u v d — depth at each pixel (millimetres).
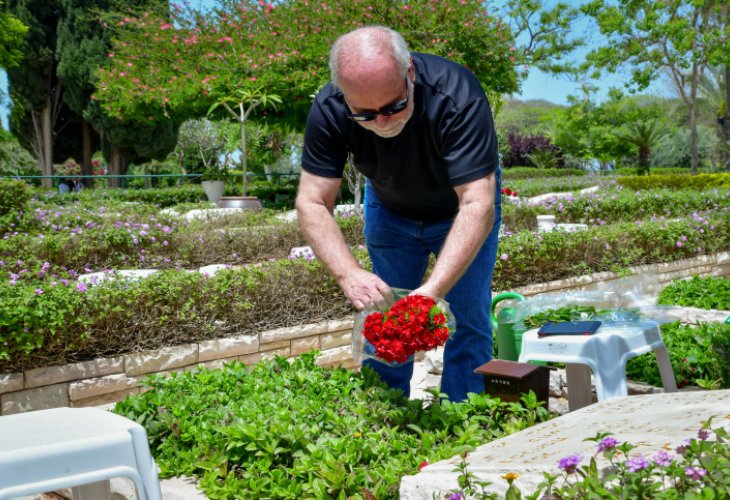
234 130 18938
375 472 2389
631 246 8203
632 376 4449
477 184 2629
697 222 9023
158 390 3273
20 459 1746
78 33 28031
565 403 4047
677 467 1539
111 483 2570
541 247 7020
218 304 4969
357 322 2713
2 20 16469
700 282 6676
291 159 36938
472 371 3396
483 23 16562
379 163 2934
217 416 2955
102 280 4945
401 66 2438
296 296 5367
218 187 17562
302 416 2844
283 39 16906
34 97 29391
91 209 10617
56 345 4250
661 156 47438
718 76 38562
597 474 1577
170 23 17688
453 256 2578
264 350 5051
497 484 1717
